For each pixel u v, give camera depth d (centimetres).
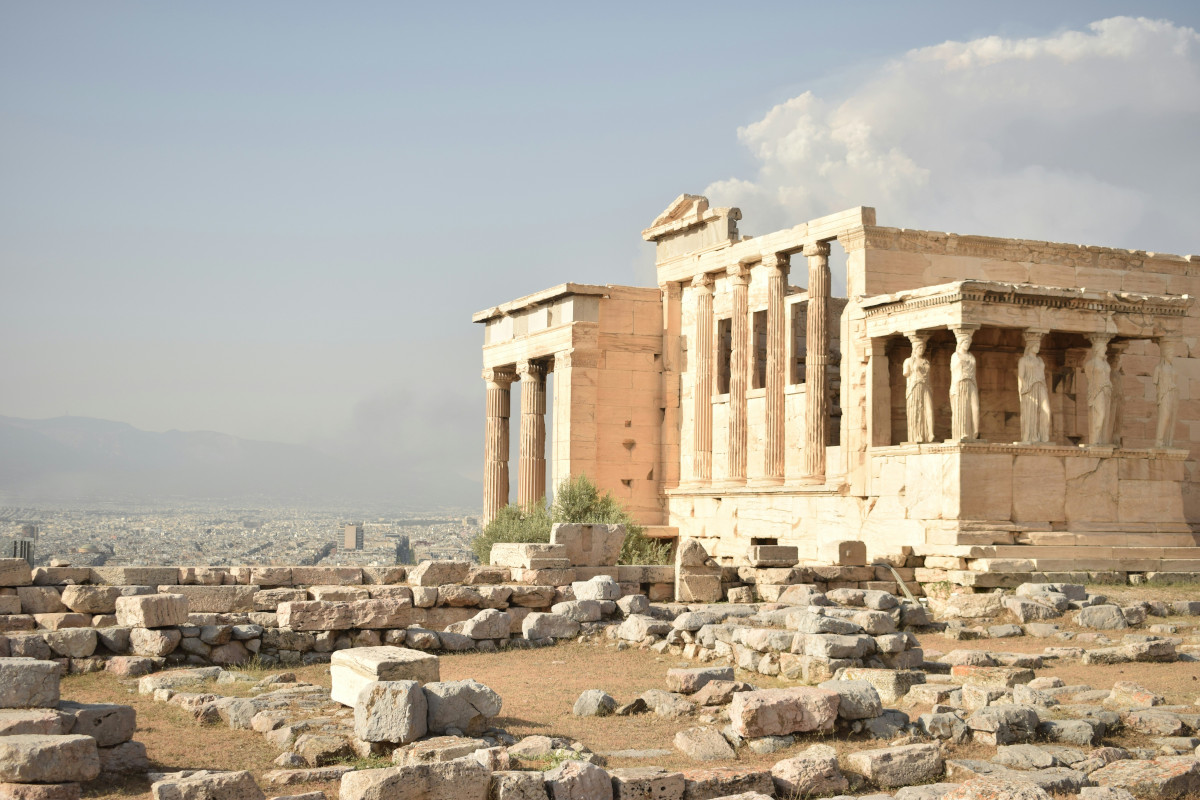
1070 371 3941
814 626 2022
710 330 4775
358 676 1644
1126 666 2103
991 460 3403
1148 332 3641
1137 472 3575
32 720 1251
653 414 4984
